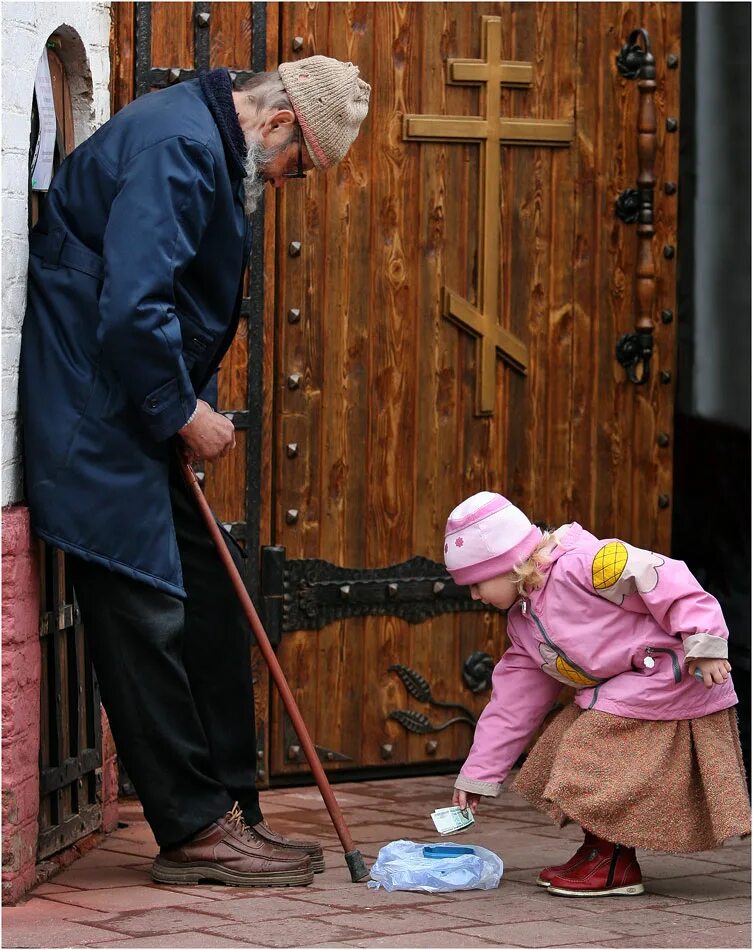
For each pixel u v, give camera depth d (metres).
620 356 8.20
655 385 8.28
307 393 7.57
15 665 5.36
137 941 4.79
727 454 8.12
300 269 7.52
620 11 8.10
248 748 6.01
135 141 5.43
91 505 5.44
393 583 7.77
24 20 5.47
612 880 5.51
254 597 7.47
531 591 5.57
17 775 5.38
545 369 8.07
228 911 5.19
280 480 7.54
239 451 7.39
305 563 7.58
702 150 8.15
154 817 5.60
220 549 5.75
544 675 5.69
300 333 7.54
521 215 7.98
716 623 5.34
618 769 5.42
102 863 6.06
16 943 4.77
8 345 5.39
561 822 5.63
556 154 8.04
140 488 5.46
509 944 4.76
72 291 5.50
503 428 8.00
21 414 5.55
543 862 6.11
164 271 5.25
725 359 8.14
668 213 8.26
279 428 7.52
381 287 7.69
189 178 5.34
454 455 7.89
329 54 7.51
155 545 5.49
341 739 7.70
